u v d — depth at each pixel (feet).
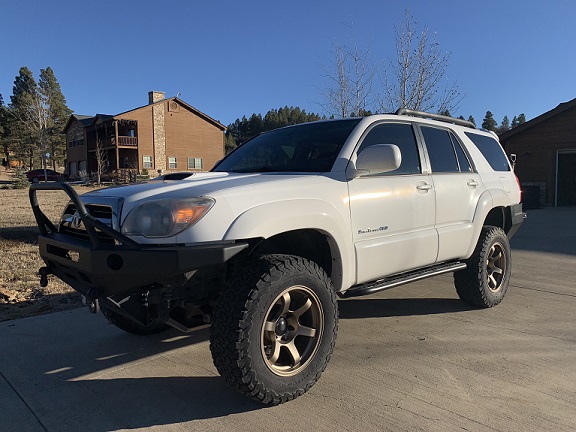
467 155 16.25
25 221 40.63
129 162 163.02
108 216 9.77
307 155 12.52
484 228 16.44
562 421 9.12
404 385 10.73
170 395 10.46
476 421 9.14
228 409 9.78
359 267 11.52
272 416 9.45
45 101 196.54
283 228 9.75
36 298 18.03
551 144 64.39
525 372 11.35
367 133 12.69
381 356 12.46
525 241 33.12
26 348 13.35
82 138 180.96
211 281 10.27
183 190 9.68
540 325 14.84
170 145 162.81
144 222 9.03
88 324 15.37
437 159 14.84
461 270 16.15
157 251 8.59
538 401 9.91
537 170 65.92
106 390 10.76
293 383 9.74
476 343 13.32
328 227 10.65
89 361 12.45
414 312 16.40
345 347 13.14
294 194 10.27
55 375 11.59
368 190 11.86
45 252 11.09
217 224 9.01
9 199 70.74
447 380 10.96
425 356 12.42
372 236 11.96
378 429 8.90
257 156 13.67
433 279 21.59
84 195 11.19
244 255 9.77
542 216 51.57
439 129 15.48
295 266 9.75
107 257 9.03
